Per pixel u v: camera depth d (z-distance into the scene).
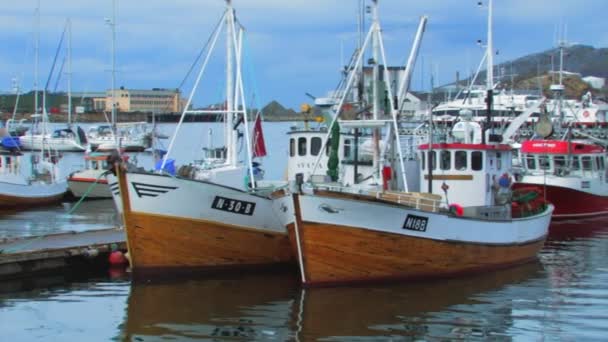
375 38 21.75
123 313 18.16
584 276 22.16
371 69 23.23
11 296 20.05
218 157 33.75
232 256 22.38
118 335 16.41
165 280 21.62
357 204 18.81
